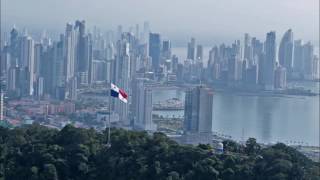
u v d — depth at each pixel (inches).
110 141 6456.7
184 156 5841.5
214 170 5629.9
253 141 6712.6
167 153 5905.5
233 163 5777.6
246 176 5629.9
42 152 6107.3
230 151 6481.3
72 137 6412.4
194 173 5644.7
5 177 6077.8
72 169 5969.5
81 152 6043.3
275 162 5753.0
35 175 5895.7
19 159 6235.2
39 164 6038.4
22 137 6722.4
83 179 5940.0
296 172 5669.3
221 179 5629.9
